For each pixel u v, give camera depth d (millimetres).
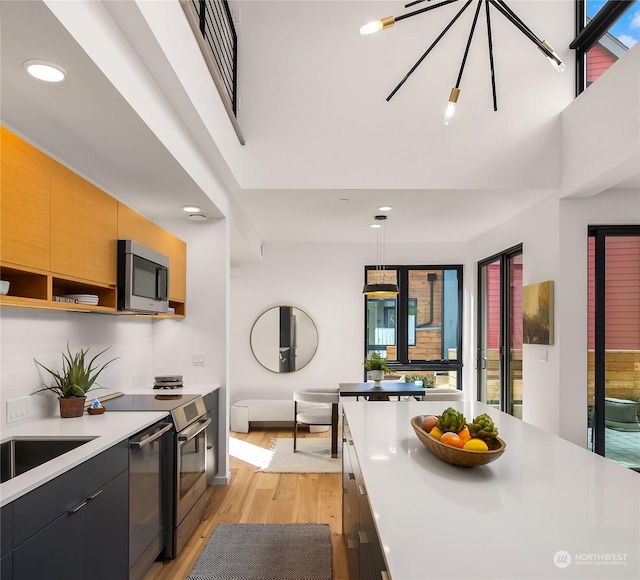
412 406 2857
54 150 2547
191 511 3141
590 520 1188
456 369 7035
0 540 1353
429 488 1432
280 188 4160
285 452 5324
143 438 2418
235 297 7102
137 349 3947
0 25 1486
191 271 4254
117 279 2773
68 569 1716
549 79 4191
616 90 3301
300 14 4242
